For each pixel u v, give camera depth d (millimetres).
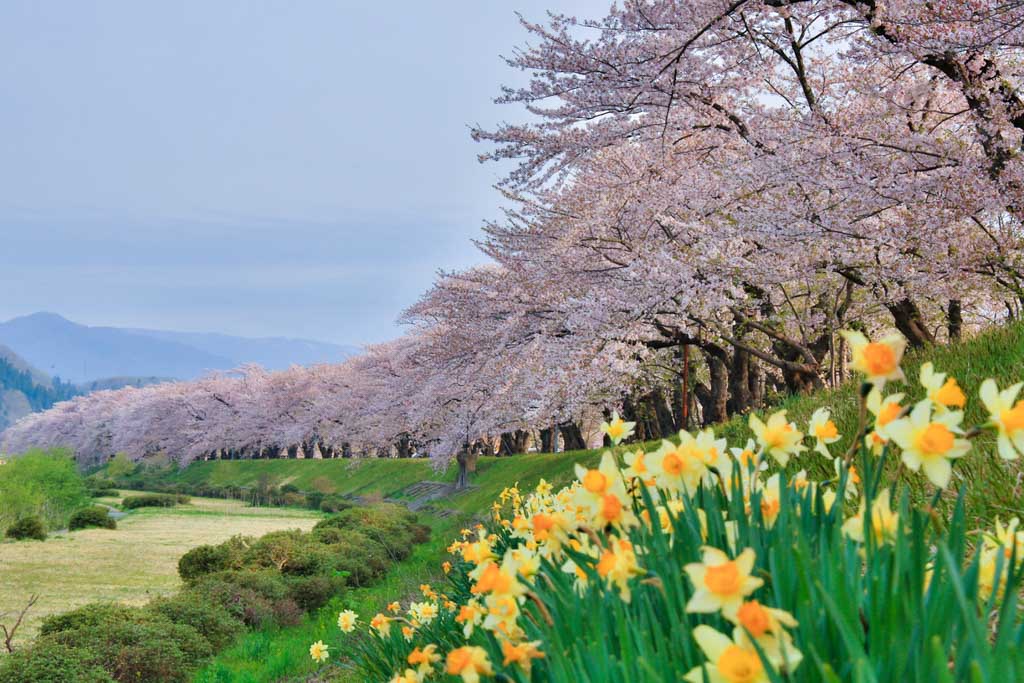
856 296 15531
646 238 13727
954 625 1083
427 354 20625
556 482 16719
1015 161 8070
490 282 16703
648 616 1356
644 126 12773
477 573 1940
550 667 1448
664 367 22703
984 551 1495
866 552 1258
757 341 18281
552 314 14883
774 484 1673
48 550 27547
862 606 1180
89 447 83438
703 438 1744
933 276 9984
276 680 10266
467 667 1560
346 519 24875
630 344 14766
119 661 10016
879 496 1349
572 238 14102
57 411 92125
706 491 1603
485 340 17359
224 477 69938
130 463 75500
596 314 12359
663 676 1133
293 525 38594
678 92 11680
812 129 9938
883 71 10734
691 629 1276
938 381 1427
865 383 1318
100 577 21797
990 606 1121
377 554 20578
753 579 1040
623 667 1155
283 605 15000
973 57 7980
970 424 4273
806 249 11156
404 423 34469
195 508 48750
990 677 862
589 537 1716
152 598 18500
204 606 13227
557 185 14352
